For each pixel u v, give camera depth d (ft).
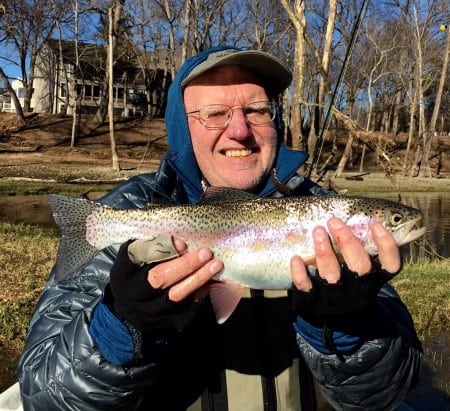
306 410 1.87
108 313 1.55
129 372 1.57
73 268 1.96
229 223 1.98
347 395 1.73
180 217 2.01
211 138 2.14
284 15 24.47
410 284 6.39
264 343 1.86
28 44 30.89
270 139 2.20
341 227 1.57
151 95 36.24
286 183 2.27
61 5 29.14
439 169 30.22
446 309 5.51
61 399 1.59
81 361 1.57
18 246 7.59
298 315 1.68
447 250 9.84
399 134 37.99
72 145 25.88
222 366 1.81
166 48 30.58
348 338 1.64
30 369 1.66
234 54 2.06
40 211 12.89
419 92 29.32
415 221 1.99
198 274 1.48
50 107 41.73
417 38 27.40
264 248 1.94
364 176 23.89
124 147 26.96
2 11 27.14
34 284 5.64
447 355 4.56
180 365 1.81
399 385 1.76
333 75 26.14
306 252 1.92
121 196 2.22
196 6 24.12
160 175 2.17
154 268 1.50
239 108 2.14
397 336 1.73
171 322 1.52
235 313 1.89
